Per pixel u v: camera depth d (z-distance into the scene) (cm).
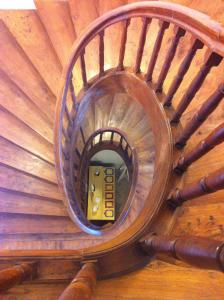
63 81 212
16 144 285
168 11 132
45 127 285
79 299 86
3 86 279
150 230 154
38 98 279
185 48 208
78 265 146
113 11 180
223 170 97
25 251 146
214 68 177
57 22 276
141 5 156
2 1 271
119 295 145
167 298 141
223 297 133
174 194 148
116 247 151
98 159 564
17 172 294
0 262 138
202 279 140
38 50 277
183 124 175
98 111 342
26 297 146
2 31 278
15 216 305
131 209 318
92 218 545
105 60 255
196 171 155
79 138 341
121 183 574
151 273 150
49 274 143
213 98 118
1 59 276
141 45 190
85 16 272
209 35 102
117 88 250
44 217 306
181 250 101
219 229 136
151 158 326
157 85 187
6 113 283
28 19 279
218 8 204
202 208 147
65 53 271
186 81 189
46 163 292
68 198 257
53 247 297
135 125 349
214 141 114
